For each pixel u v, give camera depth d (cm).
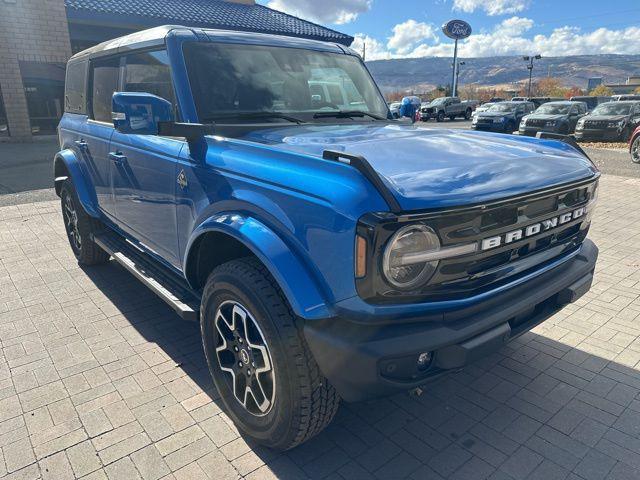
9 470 249
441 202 203
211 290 261
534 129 2156
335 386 218
